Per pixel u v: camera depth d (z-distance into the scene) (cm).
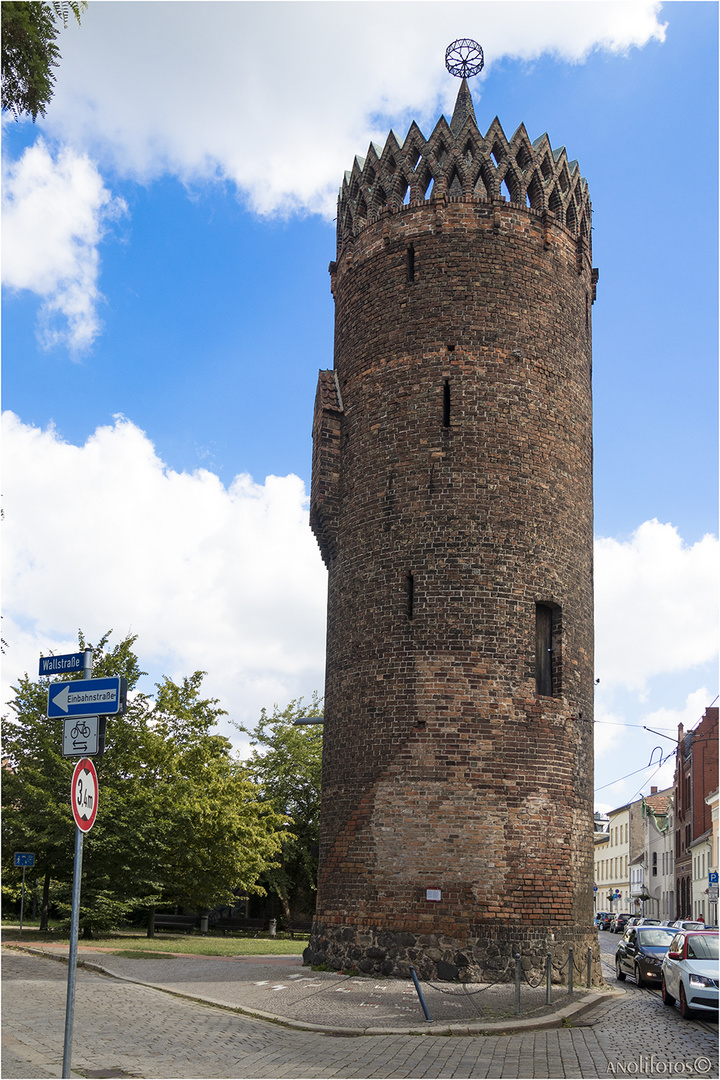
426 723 2402
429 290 2672
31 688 3681
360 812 2448
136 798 3422
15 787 3497
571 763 2511
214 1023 1628
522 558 2530
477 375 2605
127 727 3578
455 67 3138
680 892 8612
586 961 2414
